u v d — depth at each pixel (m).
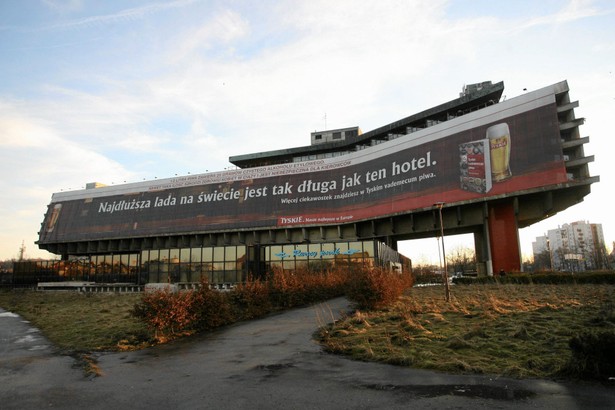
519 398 7.52
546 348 11.12
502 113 51.47
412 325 15.04
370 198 64.56
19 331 20.20
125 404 8.00
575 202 47.94
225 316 19.70
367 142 82.50
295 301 26.58
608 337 8.64
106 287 56.44
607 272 35.53
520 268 48.53
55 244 92.75
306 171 74.75
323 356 11.91
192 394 8.52
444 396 7.78
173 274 56.66
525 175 47.50
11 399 8.59
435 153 57.53
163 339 15.89
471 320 16.34
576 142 46.19
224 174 82.19
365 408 7.26
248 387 8.90
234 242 76.06
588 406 7.00
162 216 83.12
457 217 54.16
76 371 11.14
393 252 62.66
